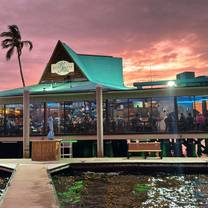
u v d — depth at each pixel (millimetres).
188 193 12336
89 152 25547
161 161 17828
